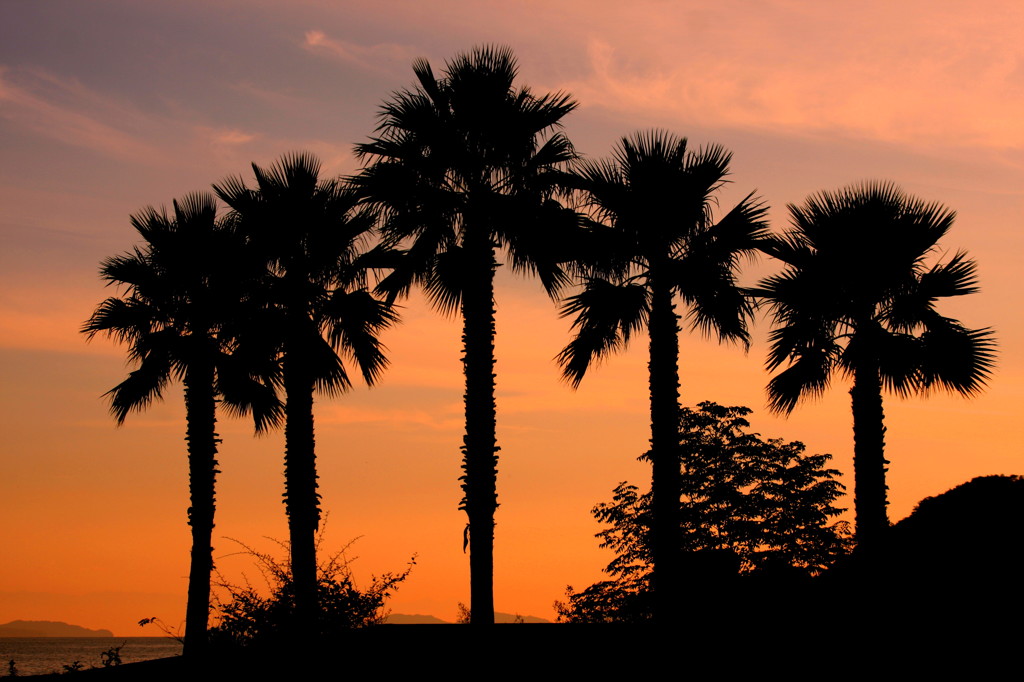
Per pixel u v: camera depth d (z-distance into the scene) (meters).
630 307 23.44
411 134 24.14
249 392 28.03
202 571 27.30
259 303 28.06
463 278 23.38
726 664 15.45
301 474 25.72
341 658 16.73
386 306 26.47
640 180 23.58
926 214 24.33
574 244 23.55
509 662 15.80
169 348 27.89
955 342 23.05
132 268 29.03
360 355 26.83
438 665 15.84
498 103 23.94
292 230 27.23
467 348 23.14
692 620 19.59
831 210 24.86
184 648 26.41
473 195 23.98
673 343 23.39
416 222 23.80
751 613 19.41
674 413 22.97
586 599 31.83
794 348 24.69
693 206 23.42
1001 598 16.92
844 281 24.19
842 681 14.55
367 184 23.80
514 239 23.86
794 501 32.09
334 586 22.73
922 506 22.08
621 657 15.97
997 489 20.97
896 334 23.89
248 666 16.86
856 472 23.27
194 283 28.97
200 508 27.70
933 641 15.89
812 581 21.11
